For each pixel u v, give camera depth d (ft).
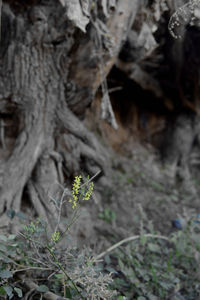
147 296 6.97
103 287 5.27
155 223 13.05
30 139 9.65
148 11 9.81
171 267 8.12
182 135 19.76
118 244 8.63
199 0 6.78
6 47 9.26
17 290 5.26
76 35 9.09
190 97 18.10
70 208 8.97
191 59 15.48
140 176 17.13
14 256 6.04
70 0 7.77
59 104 10.34
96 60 9.89
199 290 7.80
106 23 9.45
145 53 11.53
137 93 17.83
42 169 9.55
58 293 6.05
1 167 9.02
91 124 16.52
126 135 19.16
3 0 8.80
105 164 11.32
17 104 9.86
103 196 13.69
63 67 9.74
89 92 10.69
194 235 9.20
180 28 8.43
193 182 19.58
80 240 9.16
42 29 8.85
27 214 8.34
